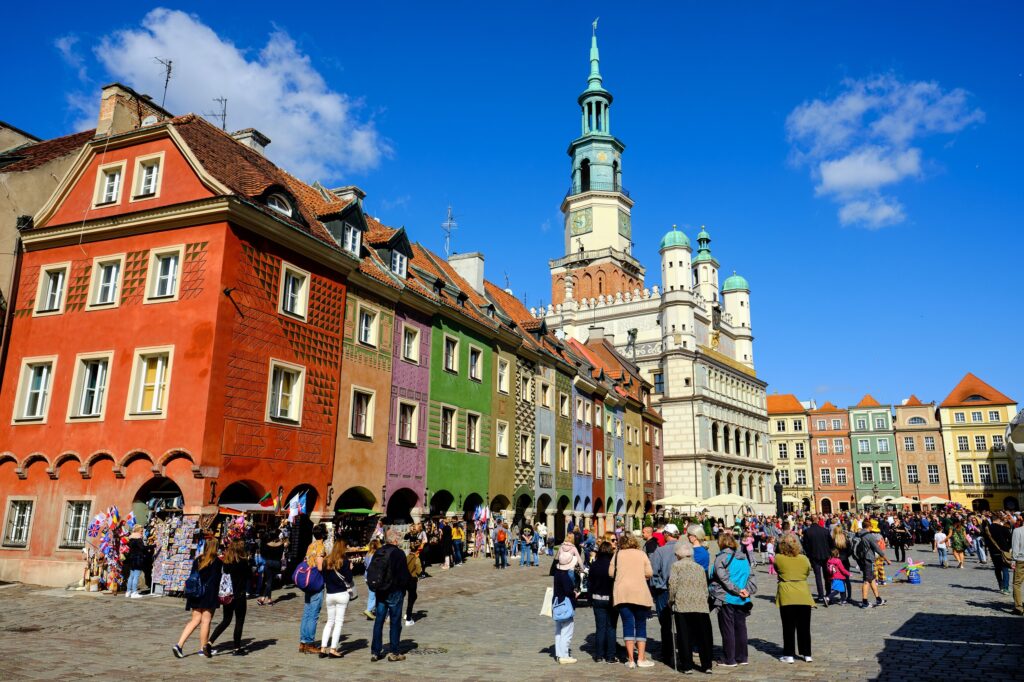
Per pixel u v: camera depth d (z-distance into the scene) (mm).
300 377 22578
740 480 75250
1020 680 9977
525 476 37344
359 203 26859
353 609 17453
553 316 78125
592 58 89312
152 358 20750
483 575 25062
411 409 28438
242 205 20547
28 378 22469
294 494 21891
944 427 95562
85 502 20562
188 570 17969
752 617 17188
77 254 22625
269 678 10031
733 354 81750
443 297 32000
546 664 11414
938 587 23078
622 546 11625
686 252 72312
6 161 27266
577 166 86250
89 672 9992
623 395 53875
